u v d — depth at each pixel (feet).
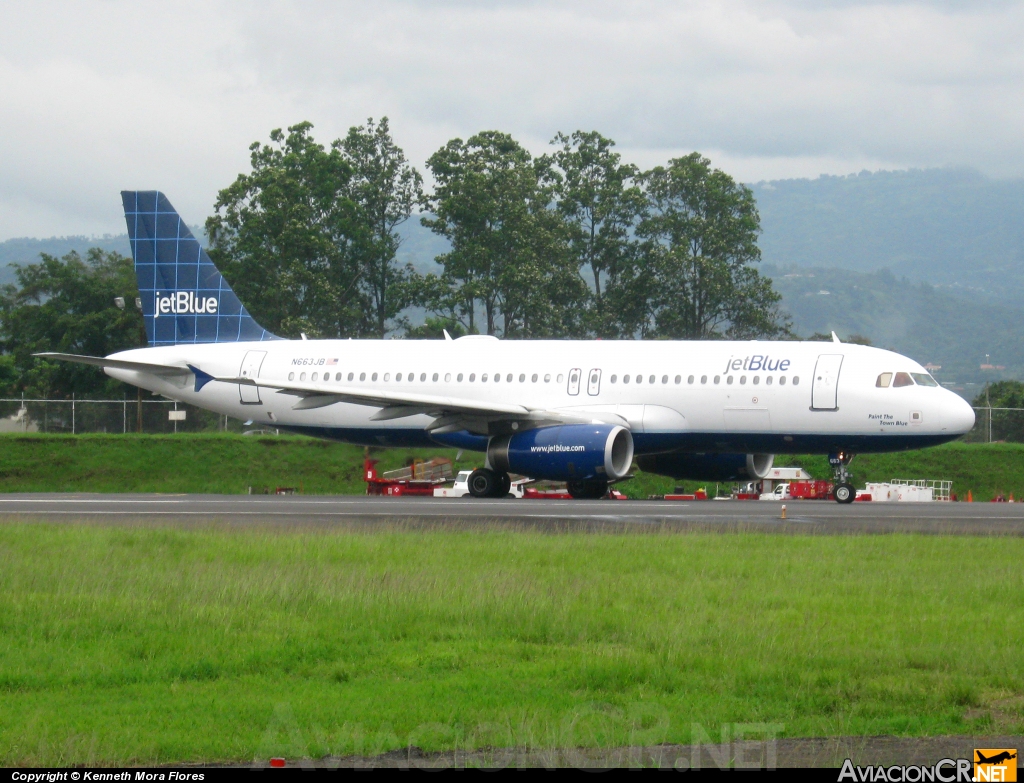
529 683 143.84
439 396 464.65
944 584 209.77
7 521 323.37
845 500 435.53
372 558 242.37
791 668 149.18
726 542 266.98
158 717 128.67
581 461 418.51
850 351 431.43
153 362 513.45
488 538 272.92
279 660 154.40
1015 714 133.49
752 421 432.25
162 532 281.33
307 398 453.99
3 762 114.83
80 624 176.55
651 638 164.86
